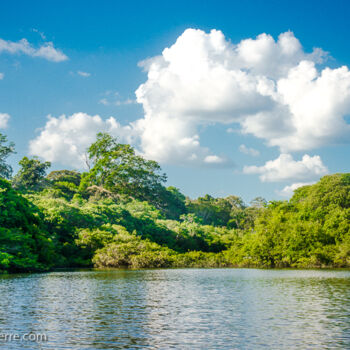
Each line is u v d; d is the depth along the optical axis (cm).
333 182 9231
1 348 1480
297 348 1497
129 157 16388
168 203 16688
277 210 9994
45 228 7169
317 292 3152
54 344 1538
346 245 7075
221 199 18638
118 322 1948
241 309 2341
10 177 12988
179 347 1508
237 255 8444
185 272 5903
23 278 4397
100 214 9575
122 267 7344
